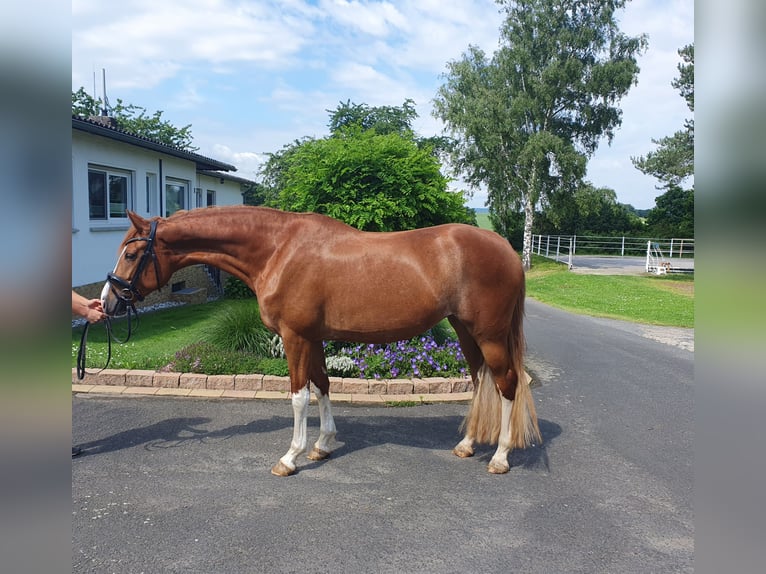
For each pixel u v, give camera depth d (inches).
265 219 148.3
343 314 140.6
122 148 413.7
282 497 131.3
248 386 207.9
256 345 235.5
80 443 160.6
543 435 177.2
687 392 230.8
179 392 201.9
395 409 197.9
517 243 1418.6
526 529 118.5
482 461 155.4
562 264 979.9
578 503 130.7
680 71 892.6
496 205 1045.2
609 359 296.5
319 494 133.3
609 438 175.0
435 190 254.7
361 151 251.1
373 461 153.7
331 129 1145.4
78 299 143.8
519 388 149.1
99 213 395.9
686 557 108.8
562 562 106.5
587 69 949.2
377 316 139.9
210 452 156.3
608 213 1481.3
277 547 110.0
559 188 976.9
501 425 149.3
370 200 243.8
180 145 1280.8
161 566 103.0
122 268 145.2
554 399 218.8
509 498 132.9
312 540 112.7
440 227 147.9
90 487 134.2
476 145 992.9
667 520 123.3
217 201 729.6
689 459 158.2
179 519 120.1
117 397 200.2
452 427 181.6
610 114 958.4
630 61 927.0
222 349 235.1
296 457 144.9
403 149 266.1
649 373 264.8
